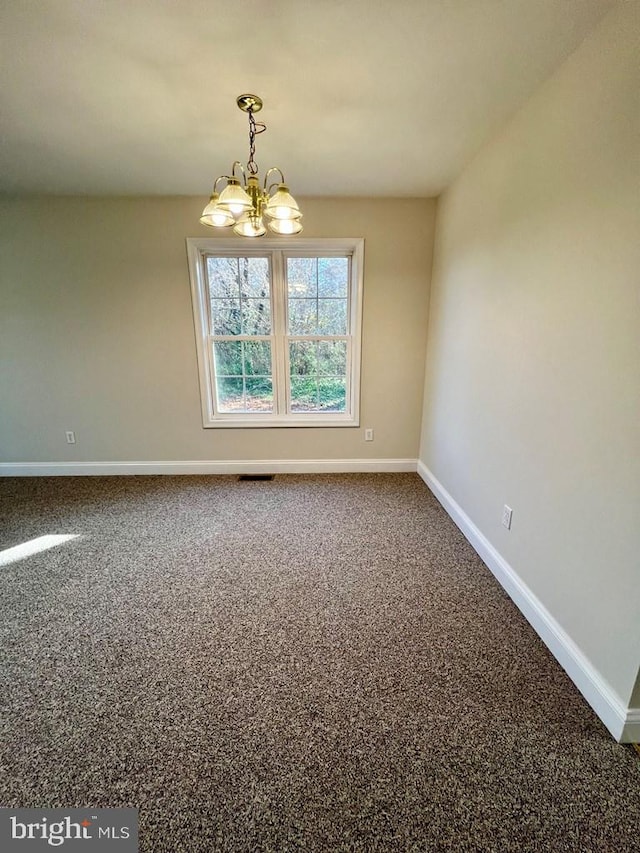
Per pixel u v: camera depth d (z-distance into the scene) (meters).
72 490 3.18
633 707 1.19
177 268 3.08
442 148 2.14
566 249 1.45
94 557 2.25
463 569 2.13
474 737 1.23
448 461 2.78
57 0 1.18
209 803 1.06
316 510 2.83
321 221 2.99
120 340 3.22
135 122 1.88
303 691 1.40
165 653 1.57
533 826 1.01
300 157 2.26
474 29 1.29
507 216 1.89
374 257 3.08
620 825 1.01
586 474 1.37
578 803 1.06
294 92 1.64
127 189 2.77
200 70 1.50
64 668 1.50
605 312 1.26
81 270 3.05
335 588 1.98
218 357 3.41
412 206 2.99
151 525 2.62
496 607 1.84
